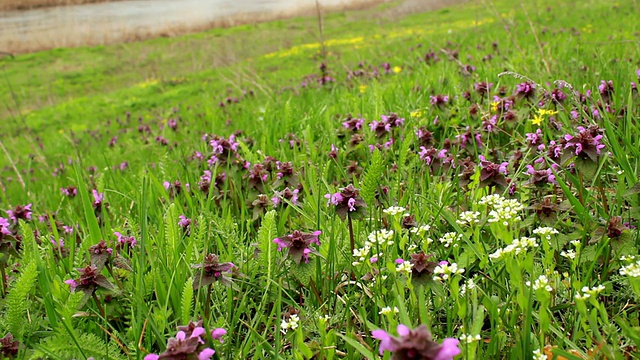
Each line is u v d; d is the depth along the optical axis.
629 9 15.77
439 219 2.97
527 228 2.78
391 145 4.10
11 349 2.12
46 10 56.81
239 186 3.60
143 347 2.21
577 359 1.69
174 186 3.84
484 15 28.42
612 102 4.11
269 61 24.81
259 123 6.43
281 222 3.00
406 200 3.12
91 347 2.09
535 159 3.10
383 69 9.92
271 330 2.40
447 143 4.04
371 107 5.57
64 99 29.02
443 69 7.16
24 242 2.77
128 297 2.46
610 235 2.24
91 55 39.91
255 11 39.75
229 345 2.10
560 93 3.94
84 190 3.04
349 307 2.28
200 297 2.48
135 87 26.91
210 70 27.34
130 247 2.94
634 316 2.12
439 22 29.61
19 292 2.22
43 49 42.88
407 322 1.77
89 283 2.27
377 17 35.97
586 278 2.10
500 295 2.26
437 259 2.63
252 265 2.71
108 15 52.09
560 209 2.55
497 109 4.30
